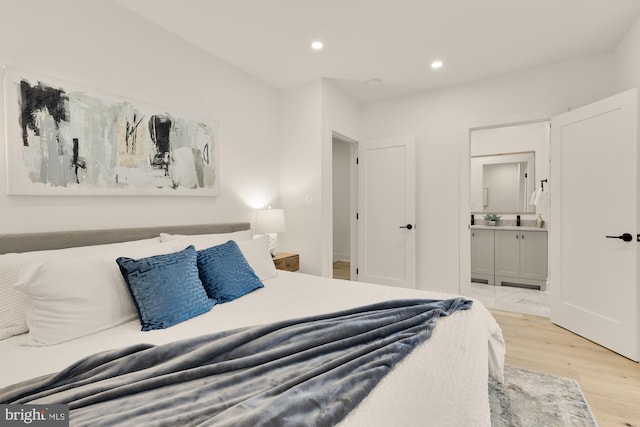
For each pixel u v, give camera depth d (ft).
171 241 6.61
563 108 9.94
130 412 2.50
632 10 7.31
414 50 9.17
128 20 7.11
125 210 7.05
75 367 3.21
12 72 5.36
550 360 7.38
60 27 5.99
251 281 6.78
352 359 3.42
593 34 8.36
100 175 6.52
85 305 4.54
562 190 9.26
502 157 16.10
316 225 11.16
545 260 13.64
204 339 3.69
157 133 7.62
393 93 12.52
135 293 4.94
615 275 7.79
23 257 4.88
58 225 5.97
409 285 12.32
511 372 6.81
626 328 7.51
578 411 5.42
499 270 14.62
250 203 10.57
